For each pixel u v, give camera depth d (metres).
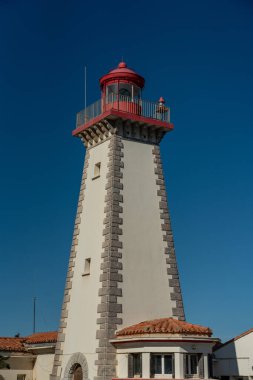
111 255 34.38
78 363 34.16
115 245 34.72
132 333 31.28
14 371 40.88
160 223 37.31
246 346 33.72
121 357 31.95
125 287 34.16
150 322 32.72
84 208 38.22
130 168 37.41
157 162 38.84
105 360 32.03
